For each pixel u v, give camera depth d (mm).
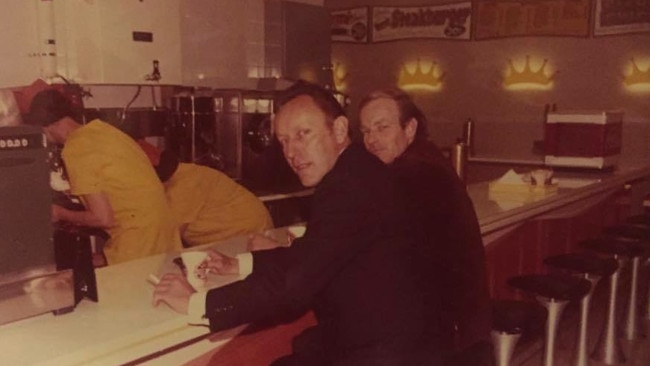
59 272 1642
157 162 3412
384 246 1586
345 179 1571
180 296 1691
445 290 1844
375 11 7195
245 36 5004
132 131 4344
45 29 3656
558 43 6242
